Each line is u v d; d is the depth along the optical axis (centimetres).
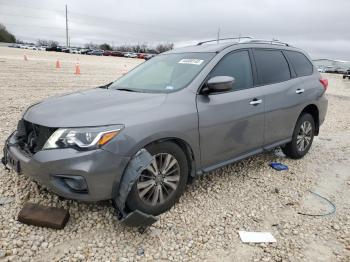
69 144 298
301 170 509
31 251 287
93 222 332
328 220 364
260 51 475
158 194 342
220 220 352
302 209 386
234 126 404
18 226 318
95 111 323
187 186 425
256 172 488
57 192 304
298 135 542
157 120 327
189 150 362
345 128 866
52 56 4303
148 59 499
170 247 305
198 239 319
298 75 532
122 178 310
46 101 379
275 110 466
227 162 413
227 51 423
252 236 326
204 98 377
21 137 358
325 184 463
